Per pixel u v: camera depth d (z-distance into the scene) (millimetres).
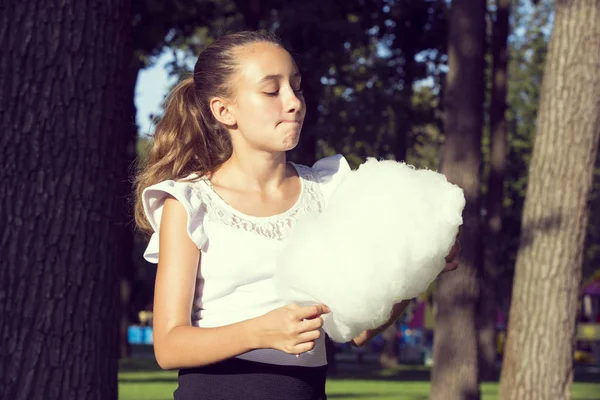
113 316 4797
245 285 2646
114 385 4789
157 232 2734
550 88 8695
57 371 4590
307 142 21906
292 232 2561
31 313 4578
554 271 8648
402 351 50562
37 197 4633
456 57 13422
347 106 21391
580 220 8648
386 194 2477
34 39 4691
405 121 22844
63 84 4711
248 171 2779
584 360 48344
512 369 8805
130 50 4980
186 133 2898
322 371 2729
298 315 2316
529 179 8867
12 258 4582
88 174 4727
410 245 2414
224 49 2795
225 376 2609
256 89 2713
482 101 13438
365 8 21375
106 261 4762
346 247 2408
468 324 13188
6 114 4641
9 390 4520
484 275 27938
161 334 2555
